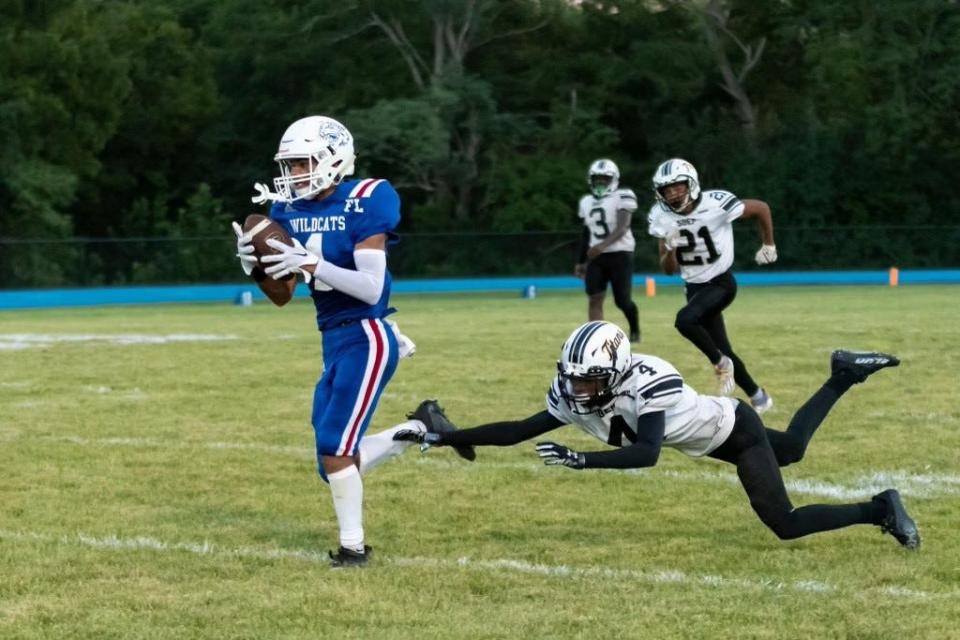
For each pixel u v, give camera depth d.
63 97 116.50
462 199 127.81
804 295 81.81
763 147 131.88
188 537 18.58
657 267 115.81
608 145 128.62
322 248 17.06
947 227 115.69
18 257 95.62
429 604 15.13
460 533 18.83
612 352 16.09
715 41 133.00
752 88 139.38
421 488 21.88
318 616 14.66
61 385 35.66
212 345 47.69
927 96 117.56
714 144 132.12
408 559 17.34
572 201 123.69
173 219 136.75
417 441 17.64
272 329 56.56
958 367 37.41
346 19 125.19
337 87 127.94
